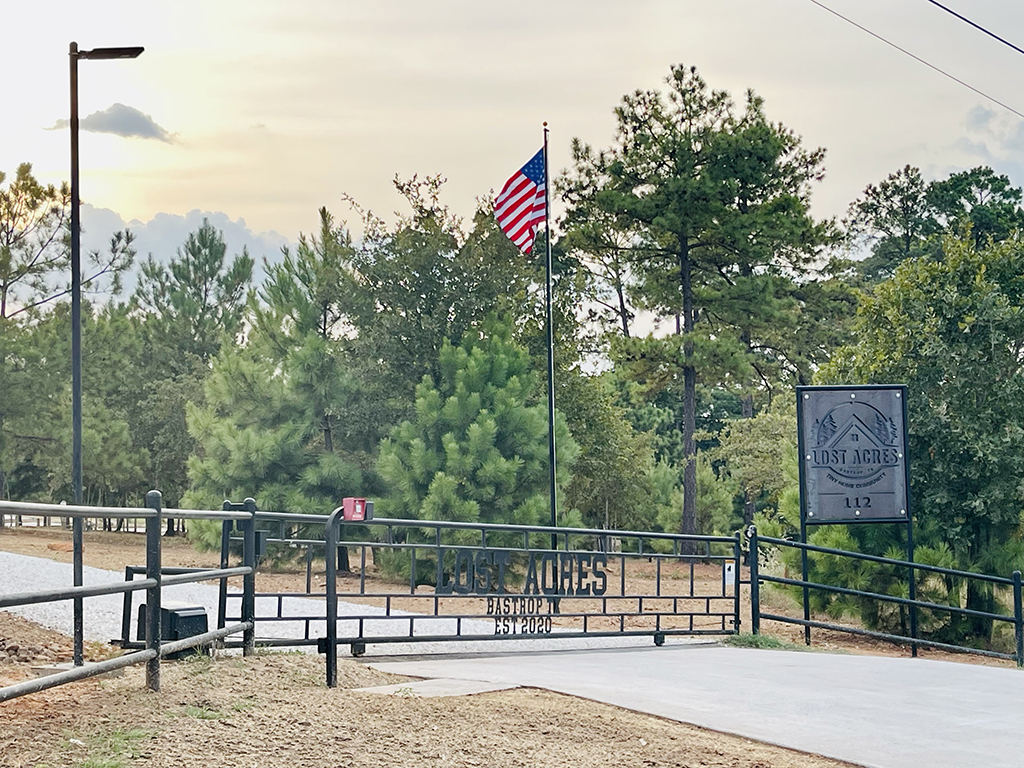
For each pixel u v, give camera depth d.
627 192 43.44
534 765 6.11
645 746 6.78
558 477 26.88
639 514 43.00
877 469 17.08
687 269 43.84
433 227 30.11
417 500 24.91
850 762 6.83
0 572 18.61
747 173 41.62
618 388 53.44
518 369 27.94
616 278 51.34
